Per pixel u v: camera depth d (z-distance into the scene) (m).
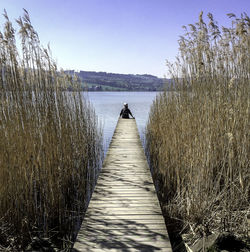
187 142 3.55
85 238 2.34
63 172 3.72
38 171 3.12
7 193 2.73
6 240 2.63
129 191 3.47
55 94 4.16
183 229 2.88
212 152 2.98
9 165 2.77
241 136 3.18
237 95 3.33
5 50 3.02
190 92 4.13
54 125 3.75
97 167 5.79
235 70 3.38
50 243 2.80
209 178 2.84
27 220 2.77
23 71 3.26
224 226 2.63
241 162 3.00
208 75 3.64
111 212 2.86
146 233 2.43
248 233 2.51
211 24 3.67
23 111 3.09
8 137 2.85
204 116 3.27
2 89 2.92
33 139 3.13
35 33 3.46
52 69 4.10
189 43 4.18
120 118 12.13
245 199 2.77
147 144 7.87
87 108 6.32
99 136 7.04
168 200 3.57
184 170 3.42
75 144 4.66
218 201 2.98
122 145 6.48
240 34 3.40
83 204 3.94
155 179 4.91
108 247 2.20
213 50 3.70
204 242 2.43
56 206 3.18
